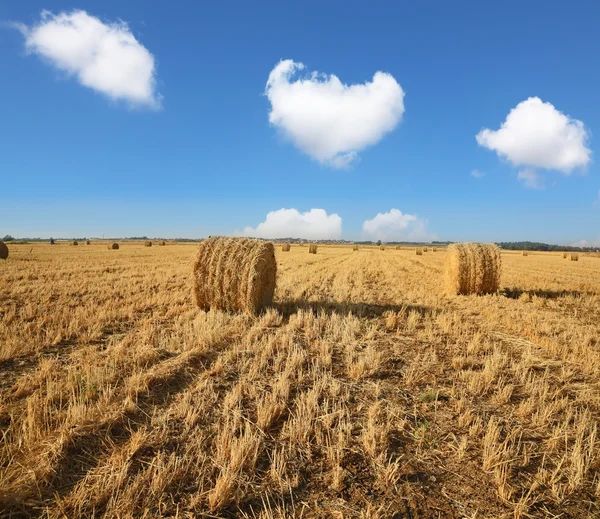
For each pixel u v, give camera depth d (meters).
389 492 3.29
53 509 2.92
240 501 3.14
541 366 6.44
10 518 2.82
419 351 7.17
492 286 14.18
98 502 3.00
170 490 3.21
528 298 13.42
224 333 7.69
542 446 4.04
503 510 3.11
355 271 22.72
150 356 6.25
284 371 5.68
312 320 9.16
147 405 4.69
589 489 3.38
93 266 22.36
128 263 25.03
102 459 3.57
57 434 3.87
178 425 4.23
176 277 17.62
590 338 8.08
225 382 5.46
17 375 5.52
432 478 3.48
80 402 4.42
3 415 4.28
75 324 8.16
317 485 3.37
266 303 10.84
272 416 4.43
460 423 4.41
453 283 14.41
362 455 3.79
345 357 6.73
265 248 10.21
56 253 37.69
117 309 10.08
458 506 3.15
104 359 6.15
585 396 5.20
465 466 3.67
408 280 19.09
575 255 43.31
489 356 6.87
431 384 5.62
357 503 3.15
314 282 16.98
